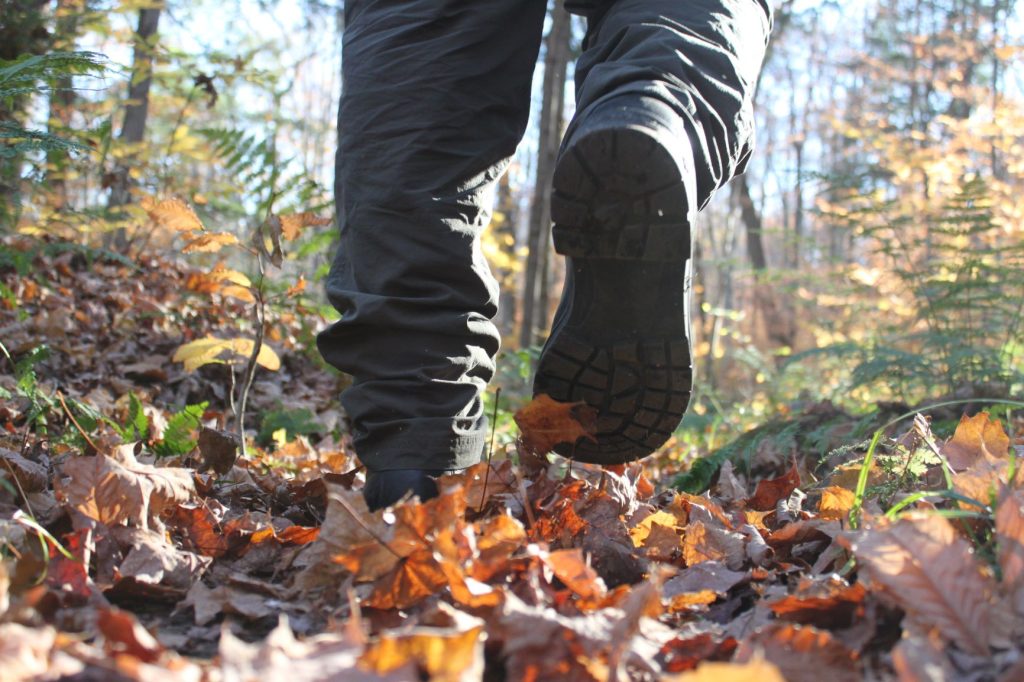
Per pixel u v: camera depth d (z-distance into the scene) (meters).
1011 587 1.12
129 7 5.74
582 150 1.44
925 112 19.78
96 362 4.10
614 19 1.64
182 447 2.64
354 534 1.34
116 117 8.84
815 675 1.00
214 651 1.16
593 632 1.04
